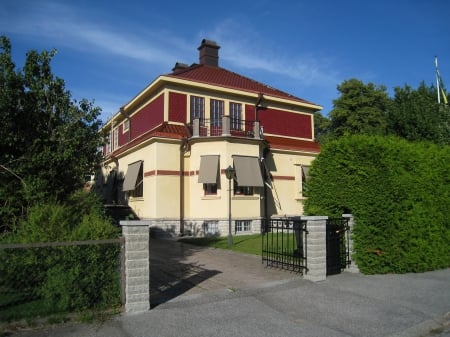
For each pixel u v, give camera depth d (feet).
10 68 29.37
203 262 38.70
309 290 26.32
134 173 73.87
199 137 67.15
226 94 80.64
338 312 21.97
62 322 19.38
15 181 29.45
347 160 33.45
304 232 29.86
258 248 47.67
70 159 31.81
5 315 18.72
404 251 31.94
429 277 30.71
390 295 25.36
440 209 35.14
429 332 19.62
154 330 18.80
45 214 23.26
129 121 91.25
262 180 68.85
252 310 22.08
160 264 37.73
